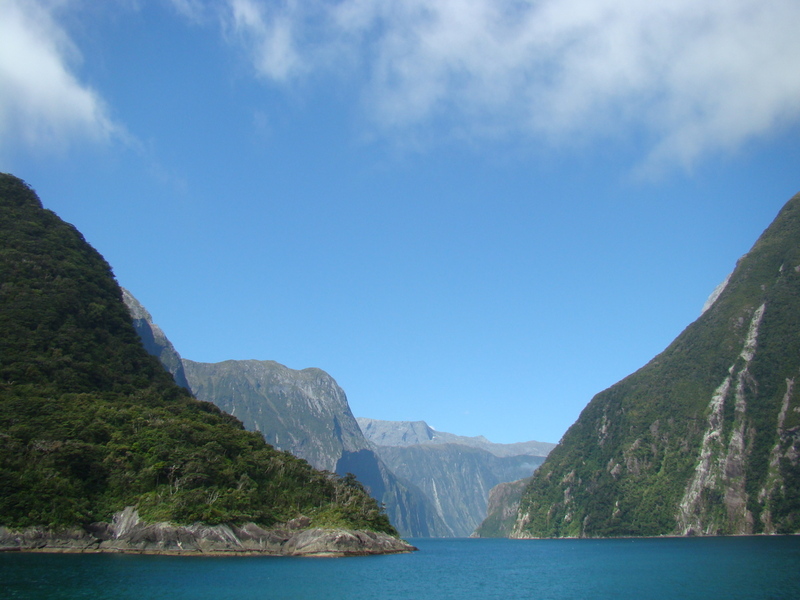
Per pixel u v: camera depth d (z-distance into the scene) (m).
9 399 172.88
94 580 119.19
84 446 167.00
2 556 141.50
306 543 187.12
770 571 160.50
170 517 165.50
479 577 165.62
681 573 162.38
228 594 114.19
